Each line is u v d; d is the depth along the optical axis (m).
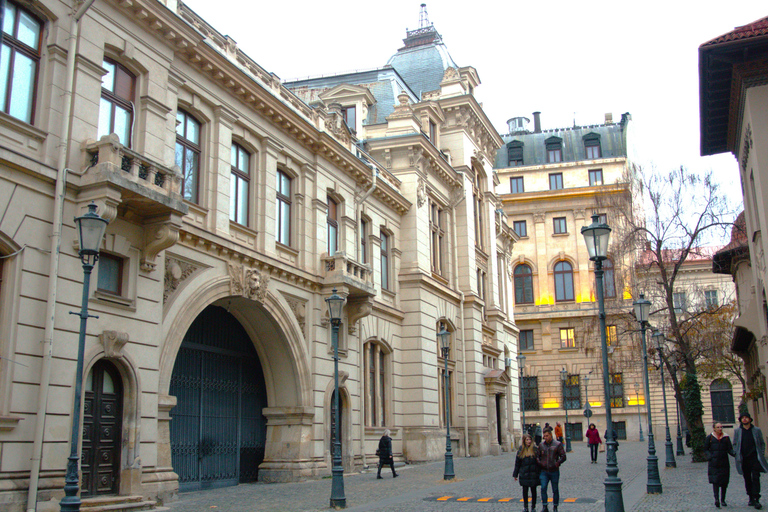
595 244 13.64
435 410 32.81
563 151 70.12
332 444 25.27
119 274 15.92
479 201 43.44
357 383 27.08
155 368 16.45
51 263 13.88
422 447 30.80
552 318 63.59
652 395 59.91
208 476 20.78
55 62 14.68
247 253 21.00
